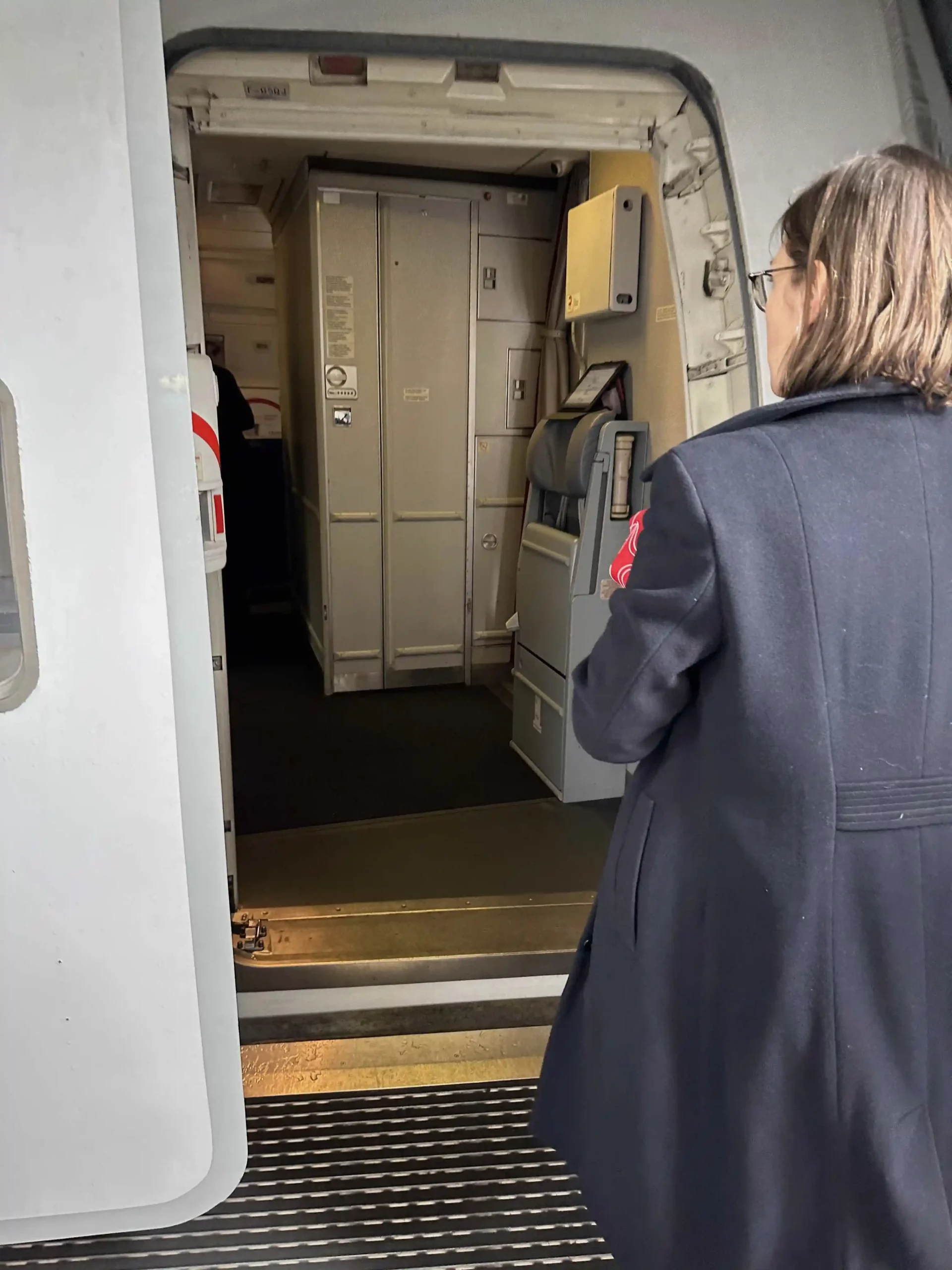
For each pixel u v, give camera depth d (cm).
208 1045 108
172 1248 152
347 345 421
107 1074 104
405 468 444
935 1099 107
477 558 468
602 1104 125
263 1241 153
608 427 296
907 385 95
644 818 117
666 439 290
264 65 167
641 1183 119
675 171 194
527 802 330
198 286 191
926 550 94
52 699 93
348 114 183
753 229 179
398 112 183
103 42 82
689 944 113
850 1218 104
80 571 91
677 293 201
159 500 92
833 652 94
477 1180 167
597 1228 156
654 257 294
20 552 90
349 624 459
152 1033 104
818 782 95
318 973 210
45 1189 106
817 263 96
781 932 99
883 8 176
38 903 97
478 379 443
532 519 355
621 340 326
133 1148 107
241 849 290
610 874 123
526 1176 168
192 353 185
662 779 115
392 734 406
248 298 564
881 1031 101
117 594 92
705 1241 117
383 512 449
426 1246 153
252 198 492
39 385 86
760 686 95
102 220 84
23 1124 103
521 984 217
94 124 83
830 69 176
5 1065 100
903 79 178
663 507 99
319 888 263
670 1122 117
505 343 441
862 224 92
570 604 310
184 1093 106
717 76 172
